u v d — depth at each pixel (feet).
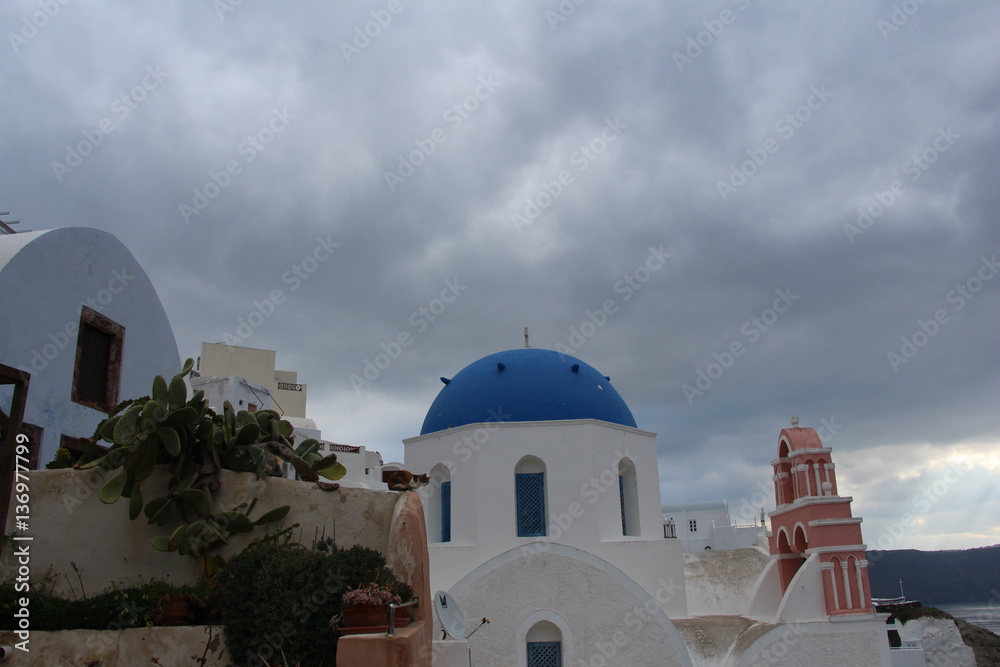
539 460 66.95
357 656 27.27
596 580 55.72
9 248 44.14
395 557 34.86
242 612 31.22
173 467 37.09
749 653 58.90
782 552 70.54
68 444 46.11
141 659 30.86
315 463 40.11
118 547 35.81
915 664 115.75
